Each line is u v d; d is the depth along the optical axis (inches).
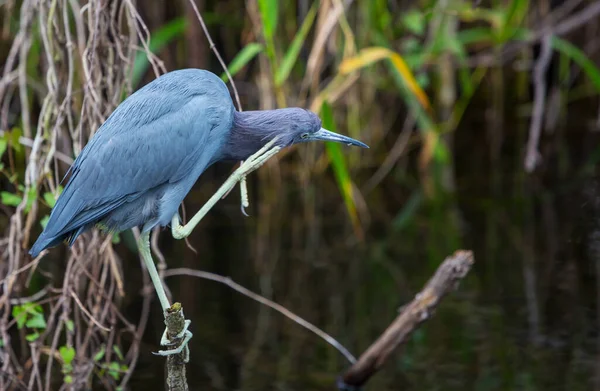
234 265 482.3
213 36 587.2
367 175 599.2
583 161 619.5
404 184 594.9
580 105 671.8
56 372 376.8
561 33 613.0
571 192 574.9
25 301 336.8
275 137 279.1
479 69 625.9
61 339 392.8
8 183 467.5
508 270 470.3
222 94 281.6
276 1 446.9
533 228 523.2
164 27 531.5
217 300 445.4
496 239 509.7
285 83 561.9
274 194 578.2
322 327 417.1
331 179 589.3
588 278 457.4
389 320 422.3
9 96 395.2
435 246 503.2
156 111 278.4
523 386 363.9
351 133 582.6
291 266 482.9
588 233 512.4
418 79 578.2
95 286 344.2
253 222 544.1
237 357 393.4
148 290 403.9
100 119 321.4
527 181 595.5
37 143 329.1
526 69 650.8
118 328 406.6
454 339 403.9
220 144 283.1
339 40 553.9
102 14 320.8
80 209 279.4
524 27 612.1
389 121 620.1
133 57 335.0
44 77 448.1
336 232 530.0
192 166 281.3
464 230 523.8
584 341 398.0
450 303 438.6
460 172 612.1
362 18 552.4
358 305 437.7
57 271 454.3
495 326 413.4
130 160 277.3
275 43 546.3
